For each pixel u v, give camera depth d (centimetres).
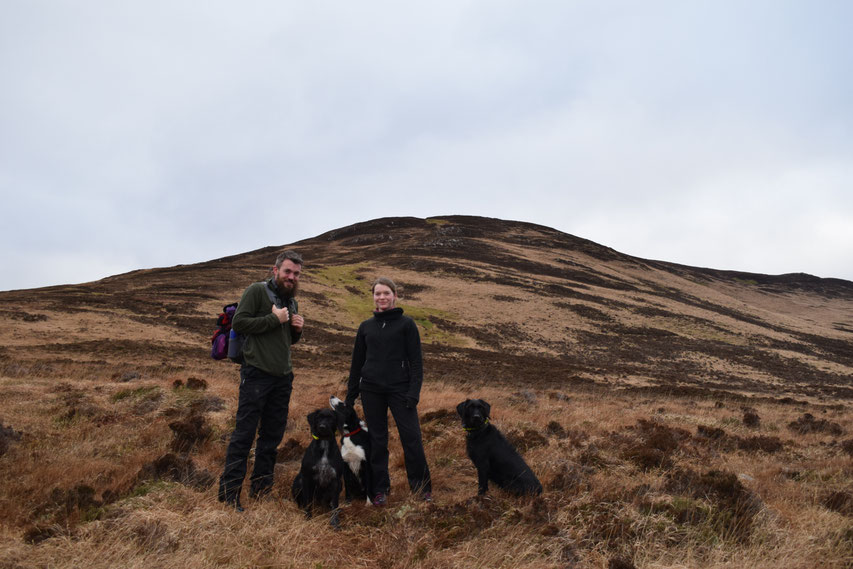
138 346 2756
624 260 9125
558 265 7662
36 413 824
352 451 512
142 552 344
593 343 4466
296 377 2102
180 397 941
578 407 1328
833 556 382
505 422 909
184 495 450
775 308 9138
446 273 6294
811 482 642
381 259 7269
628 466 657
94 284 5522
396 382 514
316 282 5438
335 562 358
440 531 416
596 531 413
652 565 361
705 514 441
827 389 3394
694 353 4453
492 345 4116
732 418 1223
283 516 428
